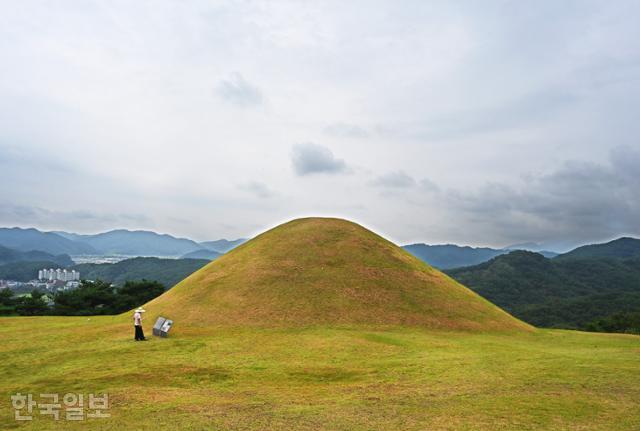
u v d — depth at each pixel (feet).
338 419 40.75
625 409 41.91
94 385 55.11
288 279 115.55
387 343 82.28
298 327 94.12
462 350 77.61
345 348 77.30
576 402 44.14
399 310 105.50
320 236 139.64
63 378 58.80
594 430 36.91
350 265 123.54
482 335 96.68
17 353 74.74
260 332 89.92
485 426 38.11
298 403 46.85
